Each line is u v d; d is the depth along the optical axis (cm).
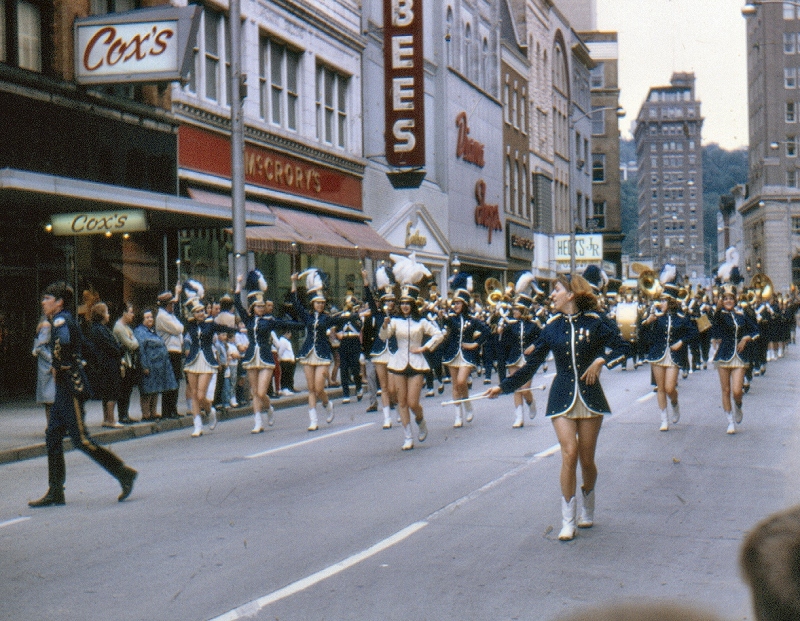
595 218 9156
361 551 817
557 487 1097
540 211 6869
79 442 1042
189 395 1794
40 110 2142
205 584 725
